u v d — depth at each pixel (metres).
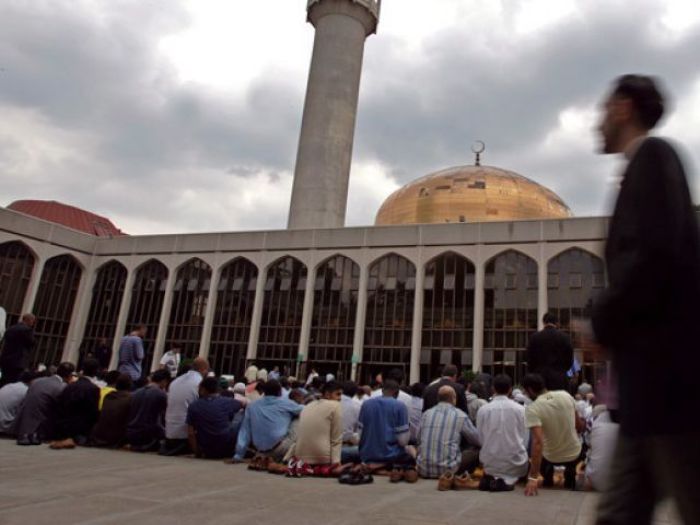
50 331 44.22
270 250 42.69
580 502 7.36
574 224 35.34
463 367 35.78
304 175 44.78
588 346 2.31
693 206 2.04
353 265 40.56
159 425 11.62
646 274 1.90
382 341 38.16
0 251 41.53
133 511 5.60
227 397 11.45
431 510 6.34
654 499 2.13
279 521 5.41
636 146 2.28
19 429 11.55
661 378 1.92
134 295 46.00
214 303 43.22
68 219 61.66
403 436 9.55
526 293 35.66
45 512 5.37
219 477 8.35
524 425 8.79
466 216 47.91
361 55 49.28
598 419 8.51
